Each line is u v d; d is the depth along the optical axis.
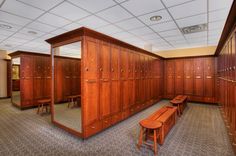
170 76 6.74
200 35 4.50
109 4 2.57
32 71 5.19
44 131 3.05
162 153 2.24
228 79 3.06
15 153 2.23
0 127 3.29
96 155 2.19
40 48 6.71
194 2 2.51
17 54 5.21
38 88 5.35
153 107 5.26
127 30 4.01
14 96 5.60
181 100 4.45
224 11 2.84
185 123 3.56
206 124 3.49
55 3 2.54
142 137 2.67
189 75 6.28
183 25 3.62
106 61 3.10
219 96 5.16
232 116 2.54
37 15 3.05
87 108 2.66
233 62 2.48
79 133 2.69
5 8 2.73
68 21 3.37
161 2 2.50
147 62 5.09
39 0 2.44
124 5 2.61
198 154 2.21
